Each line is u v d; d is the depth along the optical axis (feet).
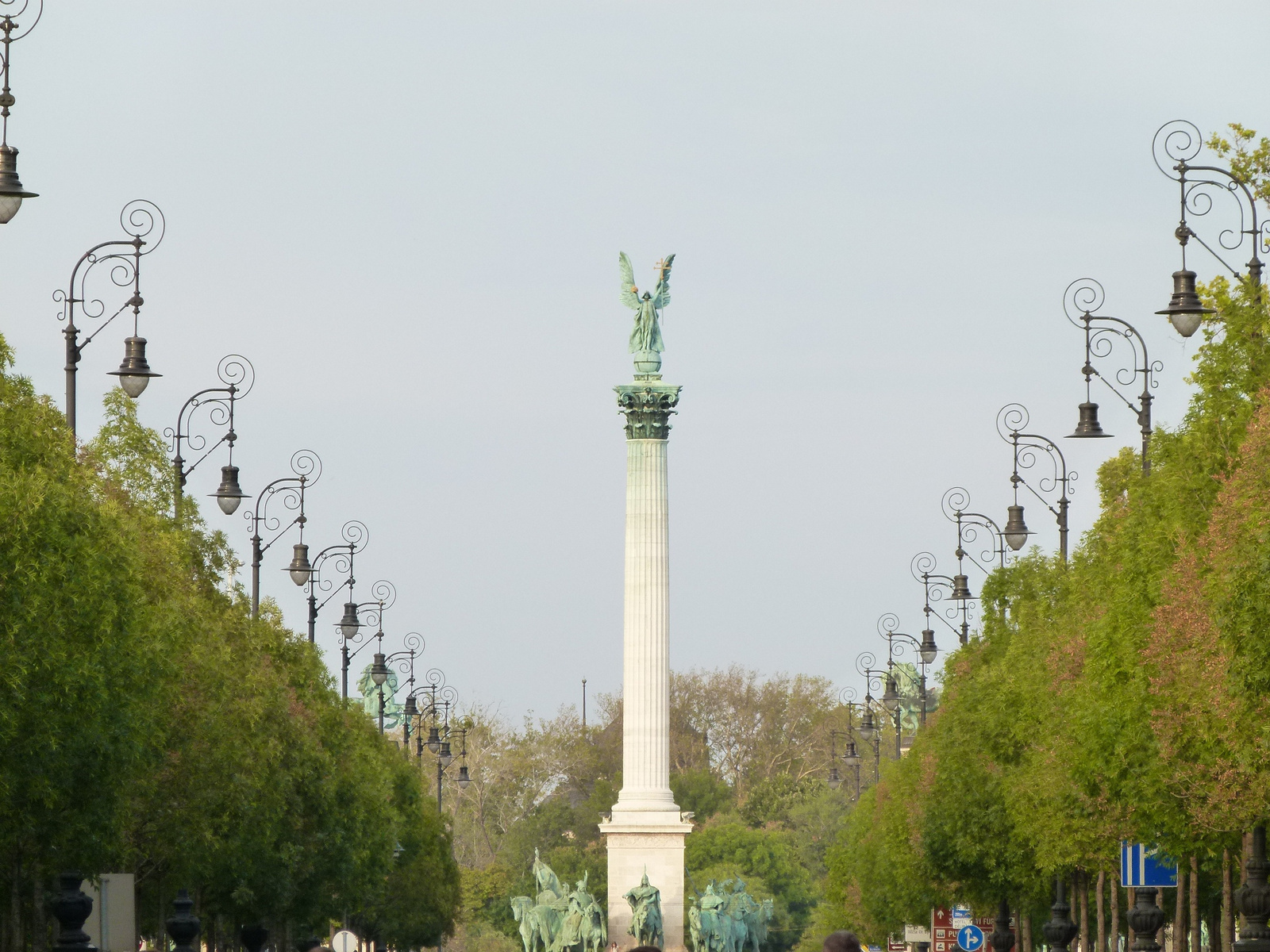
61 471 183.42
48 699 169.78
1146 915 191.01
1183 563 178.50
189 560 238.48
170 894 251.39
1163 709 178.19
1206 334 192.13
